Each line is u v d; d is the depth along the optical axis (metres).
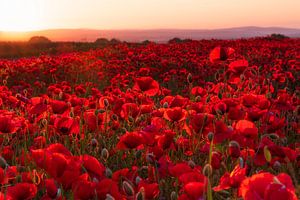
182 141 3.69
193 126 3.19
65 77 16.58
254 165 3.11
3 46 42.91
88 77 15.51
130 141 2.79
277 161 2.76
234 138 2.86
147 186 2.18
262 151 2.70
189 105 4.31
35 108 4.14
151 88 4.29
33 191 2.06
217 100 4.34
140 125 4.52
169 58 19.53
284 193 1.23
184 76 13.62
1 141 3.50
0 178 2.25
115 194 1.93
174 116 3.64
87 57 22.16
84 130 4.02
